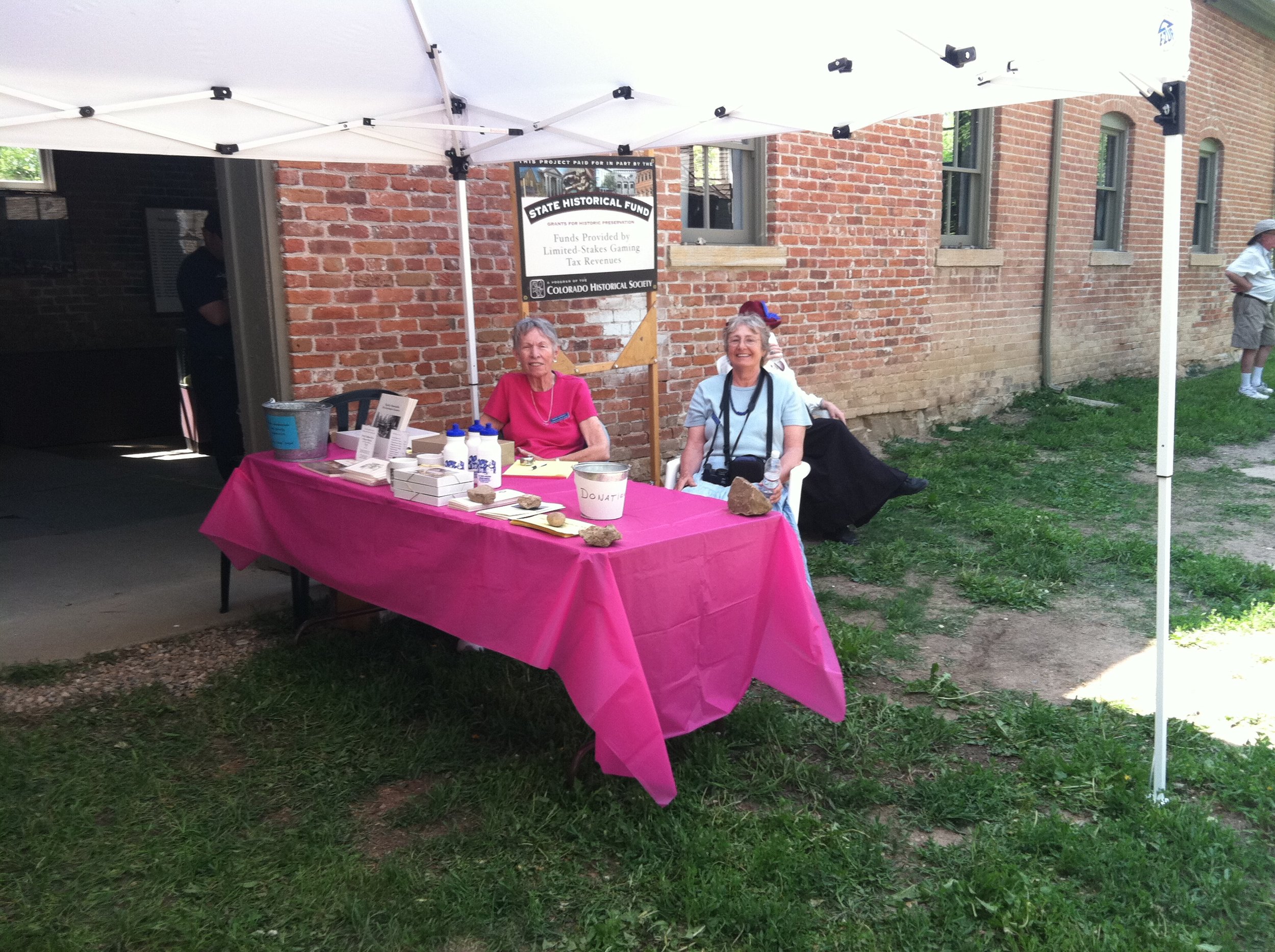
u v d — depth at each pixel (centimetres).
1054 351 1120
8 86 330
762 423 435
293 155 428
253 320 488
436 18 354
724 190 725
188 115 380
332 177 483
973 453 838
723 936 242
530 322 449
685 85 374
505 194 560
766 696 379
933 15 287
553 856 272
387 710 359
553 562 285
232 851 274
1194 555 563
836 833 282
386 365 517
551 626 280
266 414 457
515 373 467
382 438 411
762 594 330
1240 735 351
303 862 270
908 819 296
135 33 321
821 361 805
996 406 1034
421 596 339
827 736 345
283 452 419
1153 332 1314
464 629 317
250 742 340
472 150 480
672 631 299
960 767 329
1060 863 268
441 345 539
